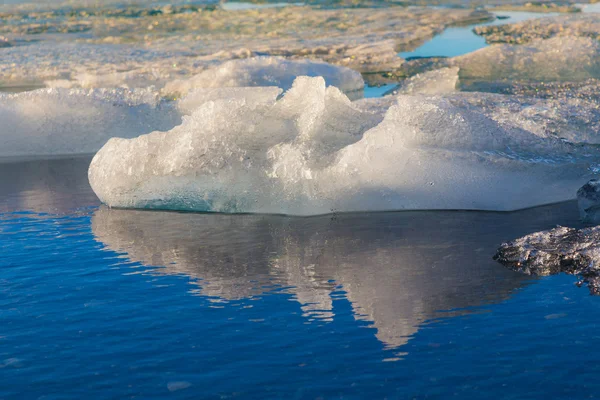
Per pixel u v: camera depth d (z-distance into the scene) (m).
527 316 9.29
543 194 14.77
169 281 10.88
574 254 10.91
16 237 13.23
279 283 10.71
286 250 12.23
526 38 36.94
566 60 29.88
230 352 8.54
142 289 10.59
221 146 14.73
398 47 36.34
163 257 12.00
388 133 14.65
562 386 7.61
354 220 13.88
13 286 10.80
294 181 14.27
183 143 14.71
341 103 16.19
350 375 7.94
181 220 14.21
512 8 49.16
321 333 8.98
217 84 27.42
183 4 55.91
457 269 11.08
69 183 17.38
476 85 26.78
